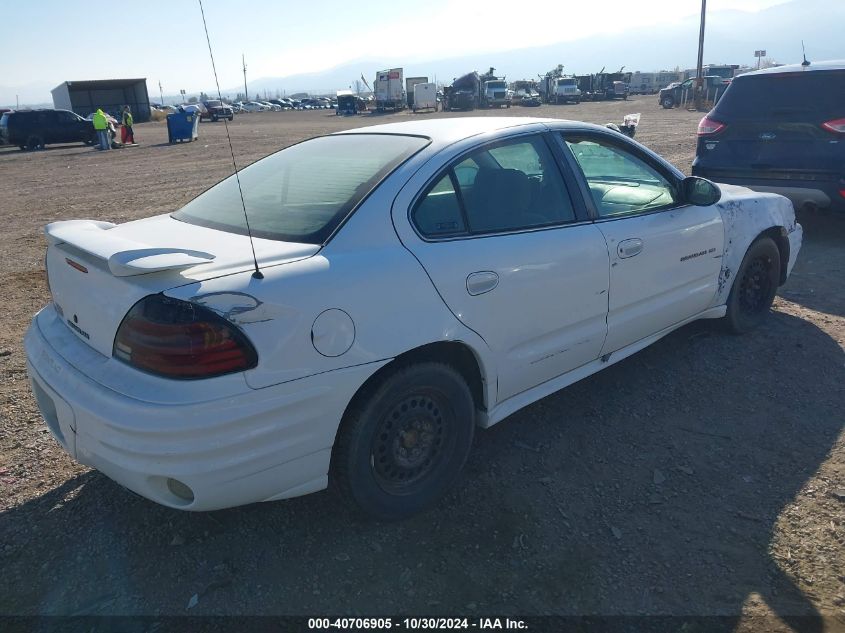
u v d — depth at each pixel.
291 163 3.56
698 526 2.96
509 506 3.11
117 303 2.49
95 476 3.35
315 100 89.19
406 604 2.54
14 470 3.39
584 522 2.99
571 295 3.45
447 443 3.11
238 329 2.36
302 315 2.49
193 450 2.31
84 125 30.22
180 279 2.43
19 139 29.05
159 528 2.96
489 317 3.08
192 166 19.17
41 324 3.10
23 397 4.21
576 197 3.59
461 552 2.82
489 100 52.22
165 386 2.32
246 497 2.51
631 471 3.37
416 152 3.12
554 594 2.58
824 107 6.83
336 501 3.16
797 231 5.28
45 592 2.60
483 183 3.24
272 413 2.44
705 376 4.37
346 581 2.66
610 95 59.28
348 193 2.95
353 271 2.66
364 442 2.76
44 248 8.91
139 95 53.41
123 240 2.69
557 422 3.86
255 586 2.63
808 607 2.49
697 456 3.49
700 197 4.14
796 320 5.27
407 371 2.82
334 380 2.57
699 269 4.30
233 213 3.19
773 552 2.78
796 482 3.24
